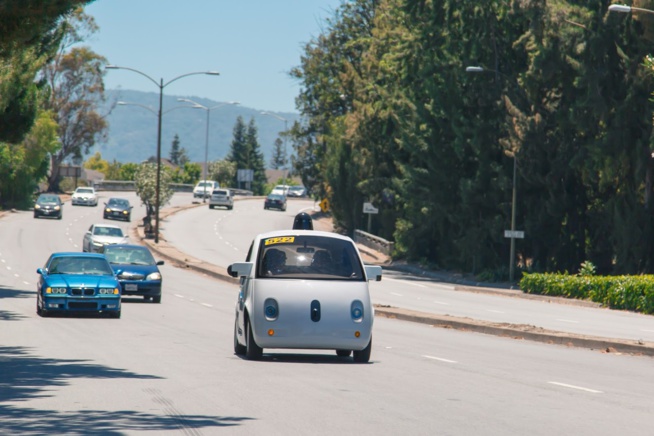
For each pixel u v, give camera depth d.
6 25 23.05
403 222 94.56
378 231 113.69
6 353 23.42
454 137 82.12
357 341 22.08
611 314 50.12
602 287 56.09
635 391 18.28
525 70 76.00
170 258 83.00
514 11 70.19
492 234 77.44
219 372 19.70
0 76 37.69
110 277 37.03
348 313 22.08
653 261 66.12
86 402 15.35
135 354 23.44
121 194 186.50
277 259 22.70
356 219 113.94
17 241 92.88
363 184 103.44
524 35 70.31
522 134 71.31
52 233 102.69
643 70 63.75
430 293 63.25
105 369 20.08
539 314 48.12
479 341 30.58
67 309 35.59
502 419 14.27
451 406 15.51
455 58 79.75
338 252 22.98
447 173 82.44
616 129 65.25
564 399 16.73
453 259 86.88
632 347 27.70
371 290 63.81
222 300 49.94
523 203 76.62
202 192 179.88
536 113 73.31
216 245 102.44
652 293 51.50
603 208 71.06
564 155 72.19
